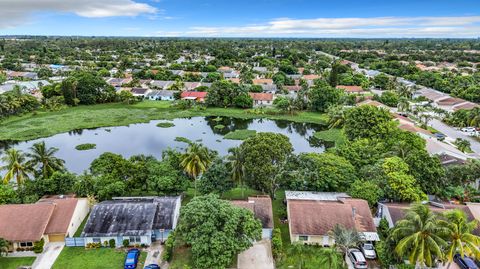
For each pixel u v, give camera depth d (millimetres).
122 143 100438
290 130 119188
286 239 50062
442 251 37719
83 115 129125
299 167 62062
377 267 43906
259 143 59312
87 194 57281
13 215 48844
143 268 43344
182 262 44656
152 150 94250
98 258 45500
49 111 131875
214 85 146250
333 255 41094
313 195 58531
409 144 70125
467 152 87625
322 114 135875
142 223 48719
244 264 44562
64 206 51250
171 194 60938
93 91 146250
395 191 56188
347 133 87188
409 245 37312
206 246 40531
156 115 132250
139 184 60469
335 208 50594
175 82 176250
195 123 124750
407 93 152750
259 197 55344
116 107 142625
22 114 124562
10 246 46469
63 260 44906
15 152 63312
